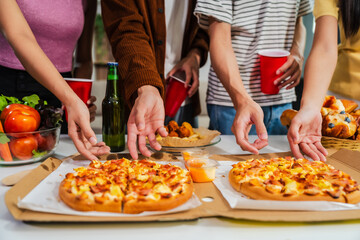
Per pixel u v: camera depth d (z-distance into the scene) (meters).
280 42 1.85
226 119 2.00
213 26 1.73
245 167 1.17
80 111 1.15
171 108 1.74
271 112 1.96
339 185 1.01
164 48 1.91
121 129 1.44
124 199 0.87
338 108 1.55
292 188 0.99
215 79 2.01
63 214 0.81
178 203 0.90
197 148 1.47
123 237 0.74
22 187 0.97
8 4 1.30
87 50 2.21
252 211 0.86
